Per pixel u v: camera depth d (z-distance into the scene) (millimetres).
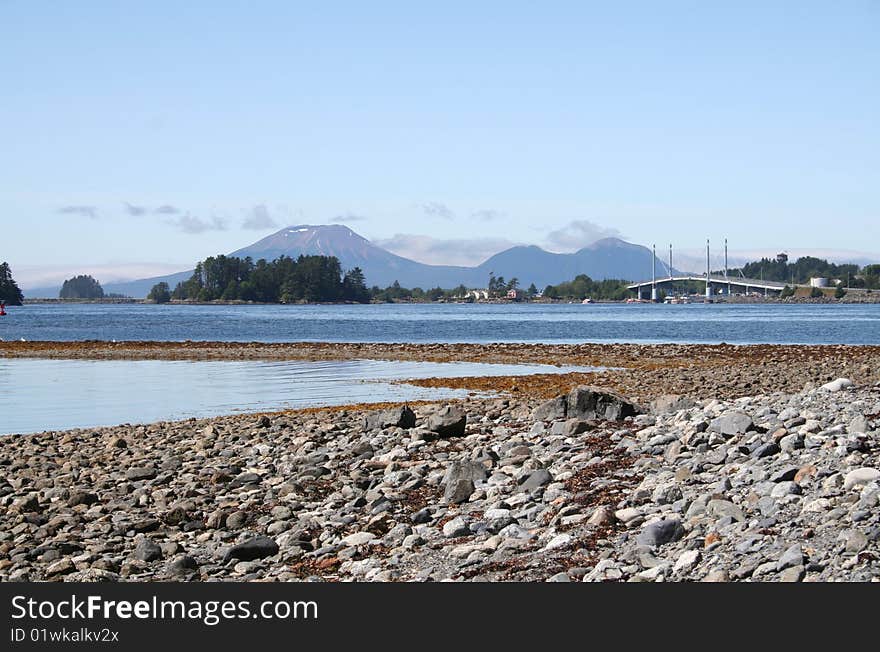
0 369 53281
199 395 38406
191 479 19031
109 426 29078
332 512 15508
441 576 11664
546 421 22719
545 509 13742
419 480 16797
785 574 9891
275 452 21906
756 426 16609
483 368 52719
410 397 36906
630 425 20719
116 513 16172
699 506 12320
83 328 124938
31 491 18328
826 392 20766
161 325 137750
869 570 9711
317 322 153375
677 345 72375
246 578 12547
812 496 12016
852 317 180375
